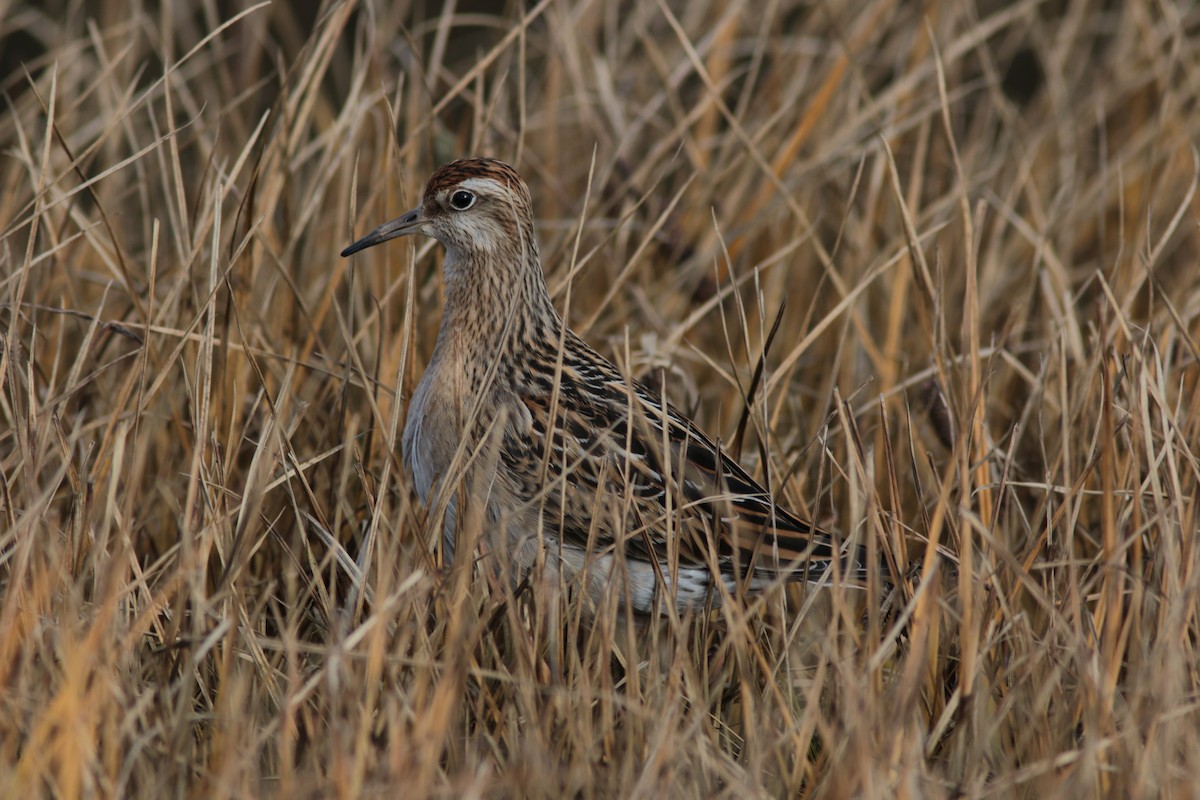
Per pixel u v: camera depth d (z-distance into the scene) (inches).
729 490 442.9
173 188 629.9
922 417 550.9
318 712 354.9
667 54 746.2
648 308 561.0
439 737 320.5
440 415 453.4
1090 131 755.4
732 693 415.8
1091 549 484.1
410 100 628.1
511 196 459.8
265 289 544.7
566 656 417.1
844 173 660.1
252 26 701.9
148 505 475.5
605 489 432.1
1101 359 465.1
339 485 475.8
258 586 459.8
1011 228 678.5
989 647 385.1
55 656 357.4
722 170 629.9
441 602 397.1
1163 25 741.9
